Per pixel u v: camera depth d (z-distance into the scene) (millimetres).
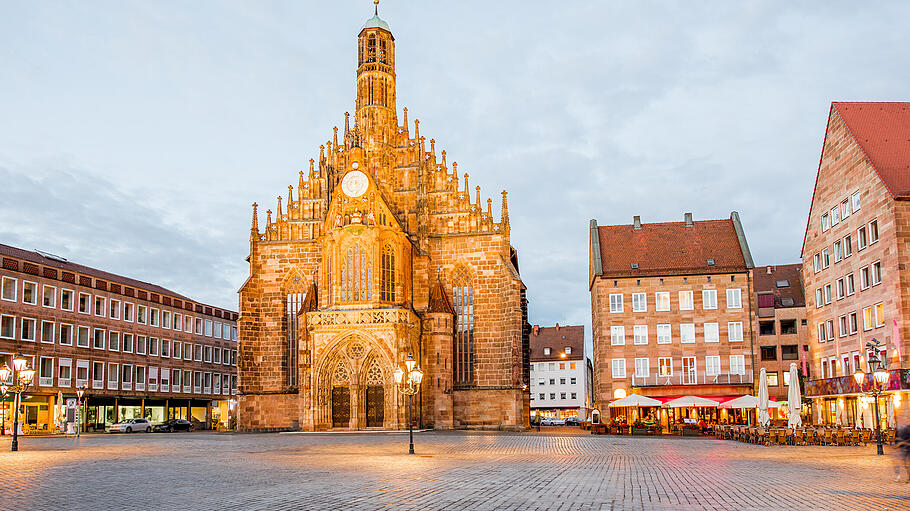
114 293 106625
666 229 96062
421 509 20328
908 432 26484
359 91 93938
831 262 76062
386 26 96188
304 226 91188
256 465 35312
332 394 80375
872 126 70875
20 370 48031
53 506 21203
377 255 81250
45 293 94688
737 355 87062
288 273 90250
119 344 106750
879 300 64625
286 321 89875
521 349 85000
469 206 89188
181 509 20516
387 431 76188
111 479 28719
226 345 135375
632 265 91812
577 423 149125
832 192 75688
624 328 89438
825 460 38312
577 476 29547
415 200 90125
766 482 27406
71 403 95125
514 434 73000
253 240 90750
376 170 90812
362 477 29109
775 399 96812
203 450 48312
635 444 54531
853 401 72562
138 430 95125
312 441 60000
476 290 87250
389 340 78750
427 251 87875
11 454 44375
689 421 84062
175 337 120125
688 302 88812
